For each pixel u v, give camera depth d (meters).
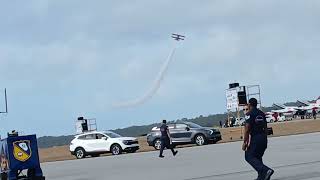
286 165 16.84
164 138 26.91
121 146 36.09
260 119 12.78
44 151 56.03
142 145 47.66
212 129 36.84
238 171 16.36
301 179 13.26
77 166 26.31
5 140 15.65
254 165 12.76
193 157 24.55
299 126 52.31
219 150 28.44
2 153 16.03
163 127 26.98
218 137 37.00
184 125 36.94
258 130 12.79
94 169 22.80
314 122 55.84
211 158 22.78
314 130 46.03
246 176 14.86
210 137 36.41
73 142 37.50
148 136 38.06
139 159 27.05
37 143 15.84
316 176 13.66
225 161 20.56
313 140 29.86
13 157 15.36
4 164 15.91
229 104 44.19
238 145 32.41
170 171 18.34
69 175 20.77
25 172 19.05
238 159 21.06
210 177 15.34
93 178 18.33
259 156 12.90
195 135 36.50
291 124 55.47
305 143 27.38
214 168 18.00
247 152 12.91
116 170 21.00
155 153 32.41
